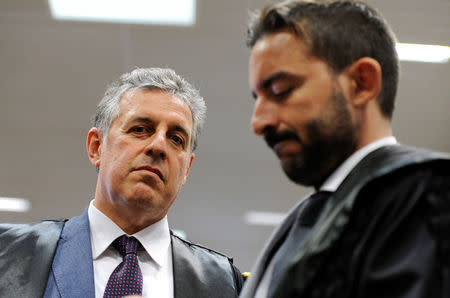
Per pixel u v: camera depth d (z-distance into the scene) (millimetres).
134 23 7762
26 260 3213
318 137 1845
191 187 10547
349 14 1954
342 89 1864
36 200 10867
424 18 7332
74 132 9664
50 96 9023
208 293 3387
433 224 1541
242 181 10375
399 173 1710
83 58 8367
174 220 11266
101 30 7906
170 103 3680
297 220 2037
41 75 8648
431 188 1608
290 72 1856
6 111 9281
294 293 1690
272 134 1897
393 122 9367
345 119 1851
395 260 1530
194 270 3482
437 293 1441
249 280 2166
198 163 10117
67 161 10180
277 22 1934
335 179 1904
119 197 3432
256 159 9992
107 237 3406
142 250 3475
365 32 1939
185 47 8141
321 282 1668
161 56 8328
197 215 11109
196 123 3932
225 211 10984
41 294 3059
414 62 8203
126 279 3207
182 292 3326
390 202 1650
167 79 3818
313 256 1684
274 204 10805
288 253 1924
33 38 8039
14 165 10250
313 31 1889
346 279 1630
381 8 7277
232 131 9539
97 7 7523
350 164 1890
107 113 3719
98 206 3582
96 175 10375
